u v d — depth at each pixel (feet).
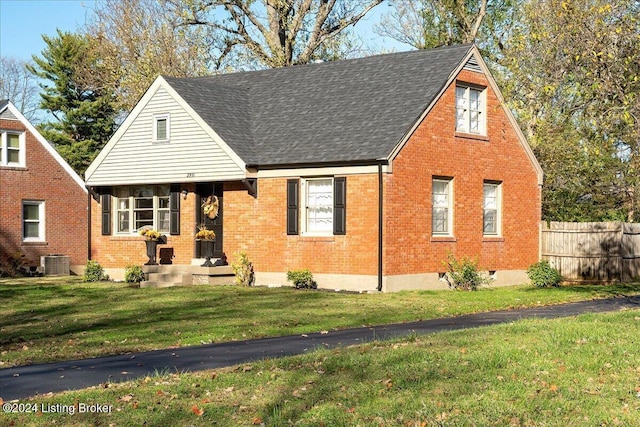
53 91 183.62
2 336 56.95
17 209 124.16
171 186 97.96
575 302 76.23
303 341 51.72
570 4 67.46
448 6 136.77
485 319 61.82
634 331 48.55
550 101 88.43
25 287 93.04
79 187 132.87
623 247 101.09
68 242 131.03
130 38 160.76
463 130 92.84
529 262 101.91
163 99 96.68
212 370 40.81
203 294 80.28
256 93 103.91
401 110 87.04
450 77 89.66
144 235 96.07
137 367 43.19
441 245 88.48
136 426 30.96
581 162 115.55
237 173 90.02
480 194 94.12
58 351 50.14
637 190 116.67
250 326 58.65
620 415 31.48
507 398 33.63
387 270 82.07
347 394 34.53
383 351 43.04
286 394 34.83
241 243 92.48
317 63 104.01
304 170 87.25
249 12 142.20
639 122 63.21
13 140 125.08
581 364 39.55
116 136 100.73
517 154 99.96
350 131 87.51
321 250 86.17
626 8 65.98
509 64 79.66
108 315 66.33
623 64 64.23
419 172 85.81
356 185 83.76
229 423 31.22
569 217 123.44
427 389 35.04
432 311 66.74
